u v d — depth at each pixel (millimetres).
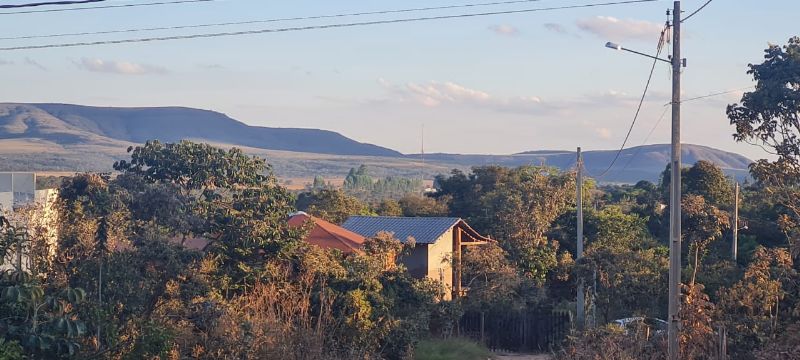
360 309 25719
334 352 23312
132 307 19359
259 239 25156
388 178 197375
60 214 20297
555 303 44469
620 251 34188
